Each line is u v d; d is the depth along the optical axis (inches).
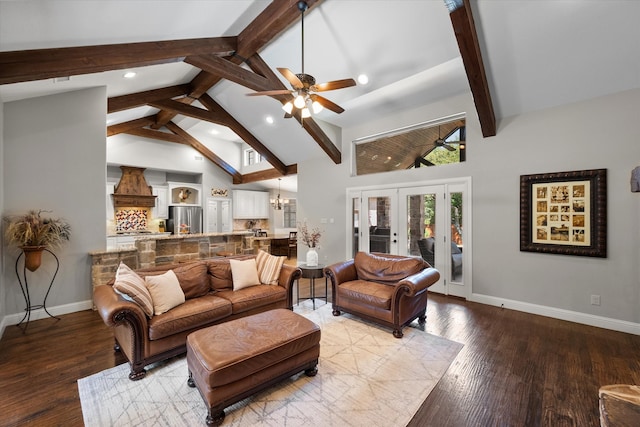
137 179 321.4
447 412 76.7
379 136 224.1
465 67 132.1
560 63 127.9
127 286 94.9
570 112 139.7
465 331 128.0
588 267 135.3
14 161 139.0
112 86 173.5
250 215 419.2
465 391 85.4
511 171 157.1
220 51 152.7
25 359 103.7
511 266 157.8
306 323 94.7
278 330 89.1
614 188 128.9
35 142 145.3
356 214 236.5
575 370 96.0
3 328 128.1
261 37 144.3
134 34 118.0
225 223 394.3
